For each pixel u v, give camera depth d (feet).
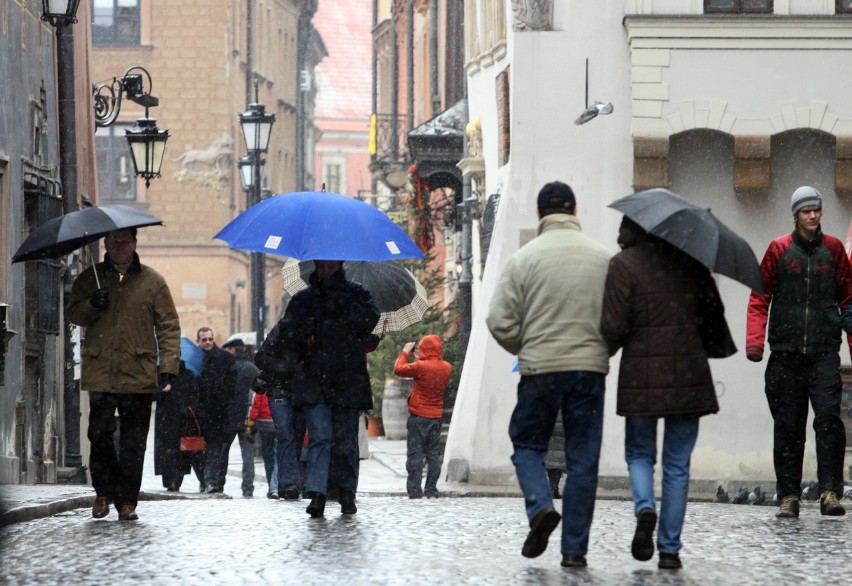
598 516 109.40
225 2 488.85
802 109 174.50
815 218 101.96
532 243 77.15
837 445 104.47
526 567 76.84
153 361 103.09
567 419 76.33
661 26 174.50
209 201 490.49
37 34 180.96
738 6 175.01
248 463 182.50
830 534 92.43
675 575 74.02
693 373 75.66
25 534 94.53
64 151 162.71
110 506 124.16
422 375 157.07
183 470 183.83
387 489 179.93
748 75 174.91
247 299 538.47
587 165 179.01
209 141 490.08
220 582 72.28
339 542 88.12
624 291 75.46
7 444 158.40
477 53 216.33
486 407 179.63
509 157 185.37
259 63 558.15
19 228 167.63
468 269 228.02
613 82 178.70
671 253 76.48
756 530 94.79
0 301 156.87
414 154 250.78
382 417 288.51
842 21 173.68
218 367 180.45
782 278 102.83
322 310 102.83
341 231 103.65
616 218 178.29
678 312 75.82
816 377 103.50
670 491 76.33
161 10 487.61
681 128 174.91
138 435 103.76
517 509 113.60
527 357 75.61
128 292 102.94
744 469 176.24
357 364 103.45
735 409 176.86
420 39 389.19
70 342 183.52
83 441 214.69
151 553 83.92
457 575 73.82
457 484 179.22
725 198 177.78
